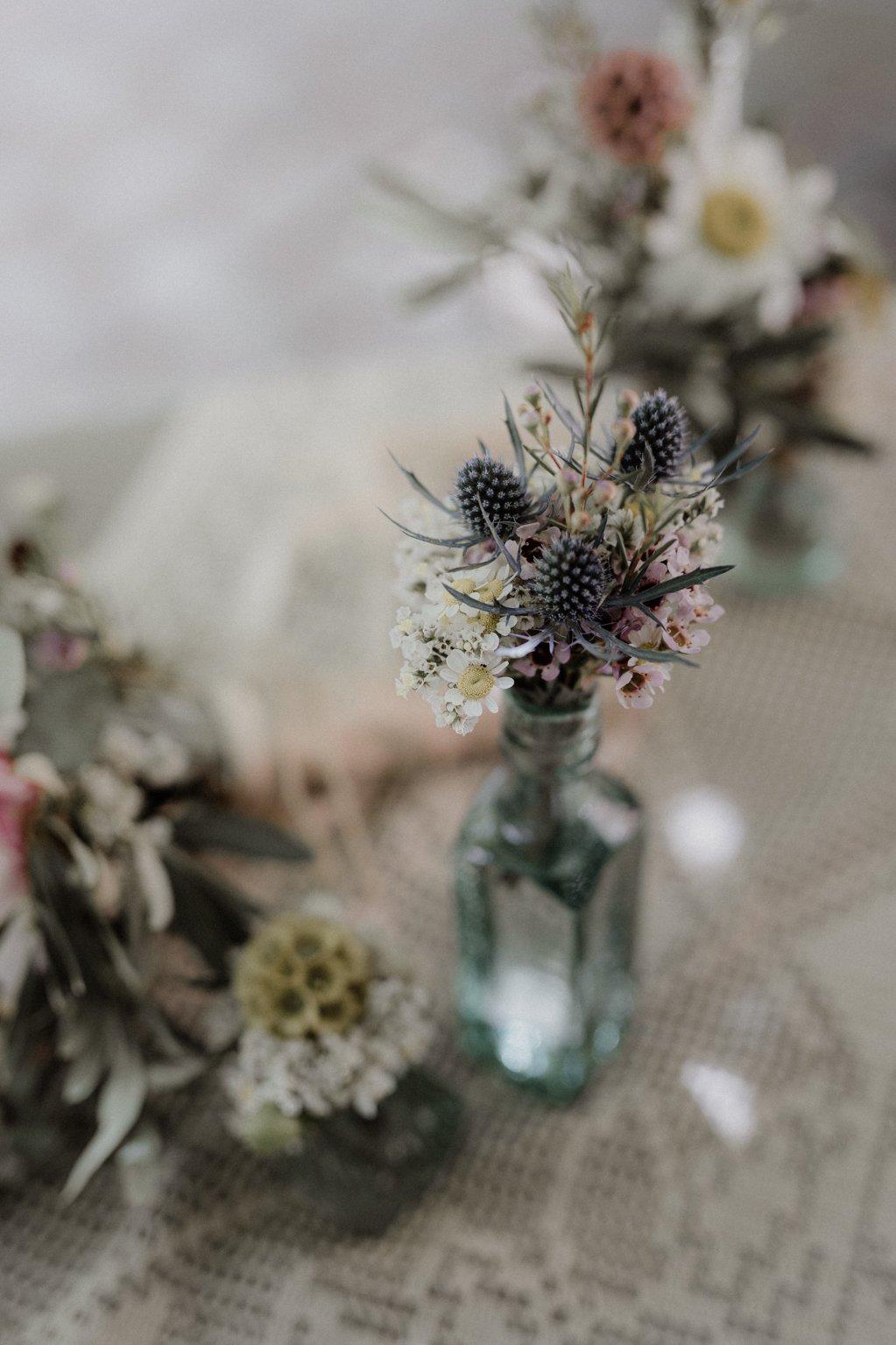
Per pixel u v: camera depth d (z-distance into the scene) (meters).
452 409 0.87
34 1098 0.57
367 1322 0.57
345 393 0.90
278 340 1.58
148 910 0.56
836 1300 0.56
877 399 0.83
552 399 0.46
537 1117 0.61
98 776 0.55
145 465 1.06
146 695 0.61
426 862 0.68
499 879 0.55
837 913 0.65
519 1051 0.61
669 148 0.63
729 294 0.65
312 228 1.73
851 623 0.74
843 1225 0.58
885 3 1.67
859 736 0.70
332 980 0.55
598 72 0.61
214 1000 0.64
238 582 0.78
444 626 0.44
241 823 0.59
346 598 0.75
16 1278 0.58
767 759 0.70
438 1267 0.58
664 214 0.64
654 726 0.71
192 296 1.66
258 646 0.71
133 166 1.87
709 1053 0.62
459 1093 0.62
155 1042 0.57
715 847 0.67
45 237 1.78
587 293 0.44
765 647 0.74
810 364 0.69
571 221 0.64
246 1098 0.54
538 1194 0.59
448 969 0.65
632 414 0.45
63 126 1.96
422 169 1.71
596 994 0.59
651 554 0.45
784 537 0.73
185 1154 0.61
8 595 0.56
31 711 0.54
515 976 0.58
